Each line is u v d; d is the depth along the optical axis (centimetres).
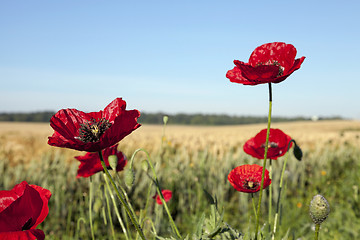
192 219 531
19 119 5684
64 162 628
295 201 598
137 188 566
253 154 230
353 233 462
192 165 657
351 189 641
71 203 523
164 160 674
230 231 173
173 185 601
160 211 365
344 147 995
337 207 572
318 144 1064
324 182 728
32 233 121
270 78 148
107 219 490
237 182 189
